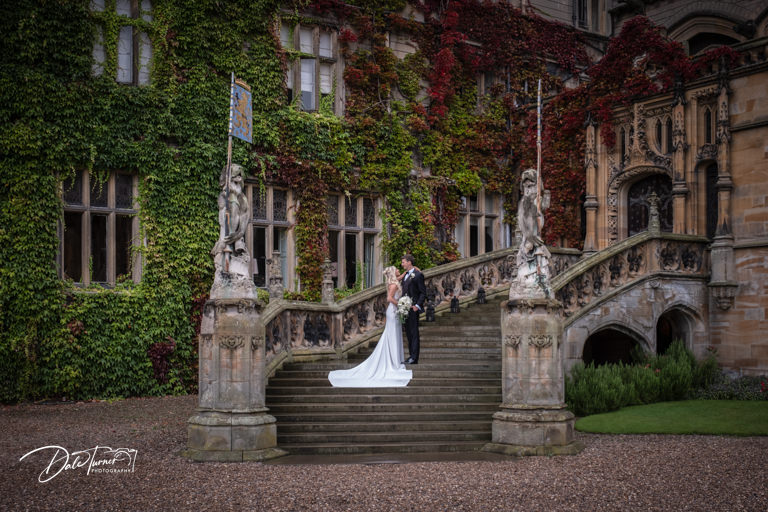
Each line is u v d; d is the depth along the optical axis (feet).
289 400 44.96
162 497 29.86
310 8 76.23
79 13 62.69
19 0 60.34
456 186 83.51
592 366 55.01
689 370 59.41
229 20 70.18
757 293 63.16
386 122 79.51
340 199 77.00
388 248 79.20
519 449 39.29
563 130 79.71
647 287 61.98
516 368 41.42
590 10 95.81
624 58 74.74
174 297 66.39
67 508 28.32
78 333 61.46
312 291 73.56
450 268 66.23
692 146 68.85
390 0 80.79
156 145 65.72
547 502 29.07
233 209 41.04
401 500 29.19
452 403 45.11
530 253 42.63
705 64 68.13
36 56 60.80
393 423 42.32
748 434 45.29
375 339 57.62
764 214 63.26
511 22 88.28
